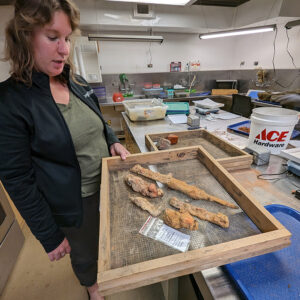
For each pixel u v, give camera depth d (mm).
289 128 1062
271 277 500
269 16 2852
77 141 778
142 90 3904
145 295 1223
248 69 3867
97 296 1135
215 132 1601
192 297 720
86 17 2895
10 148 583
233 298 467
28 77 610
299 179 914
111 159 882
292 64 3111
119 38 2762
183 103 2324
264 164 1053
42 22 520
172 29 3422
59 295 1240
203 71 4082
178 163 954
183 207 650
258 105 2826
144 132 1631
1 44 2336
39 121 632
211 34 2875
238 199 668
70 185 780
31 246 1551
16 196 635
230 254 455
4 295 1244
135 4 2930
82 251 987
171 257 431
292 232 625
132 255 498
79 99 818
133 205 681
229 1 3137
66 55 630
